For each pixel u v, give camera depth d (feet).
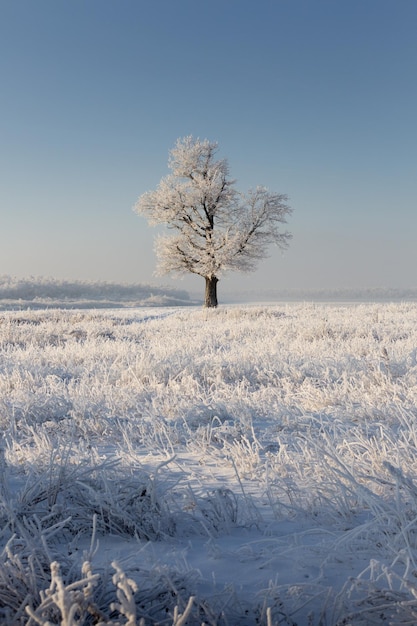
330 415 21.24
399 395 22.75
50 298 261.24
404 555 7.93
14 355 43.06
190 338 51.47
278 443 17.53
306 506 11.41
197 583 7.83
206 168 132.98
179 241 131.54
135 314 113.29
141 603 7.04
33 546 8.10
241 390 26.08
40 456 14.46
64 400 23.73
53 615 6.24
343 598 6.88
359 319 70.28
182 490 12.43
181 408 22.67
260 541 9.61
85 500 11.08
